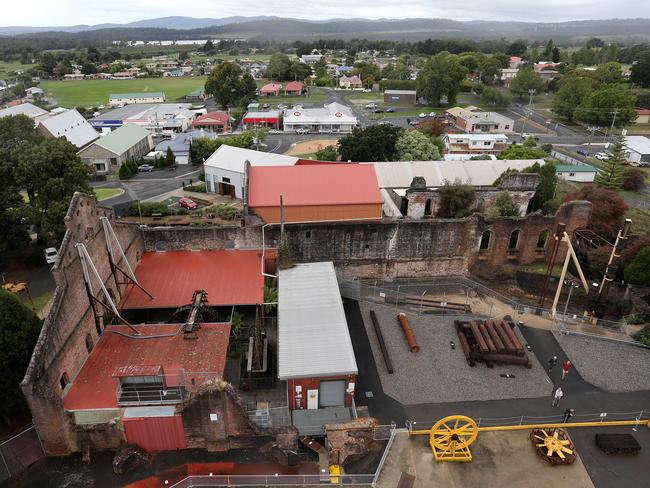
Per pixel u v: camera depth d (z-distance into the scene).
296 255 49.22
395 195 68.38
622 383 36.84
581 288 50.53
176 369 32.91
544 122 152.50
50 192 56.38
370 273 50.97
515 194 65.19
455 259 51.31
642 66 180.75
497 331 41.28
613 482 28.67
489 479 28.84
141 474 29.06
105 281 38.56
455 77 170.00
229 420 29.94
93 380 32.00
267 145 122.12
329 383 32.62
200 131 121.75
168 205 78.12
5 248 53.41
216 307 43.28
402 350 40.09
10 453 29.09
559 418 33.34
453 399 35.00
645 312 45.19
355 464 29.83
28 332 30.39
